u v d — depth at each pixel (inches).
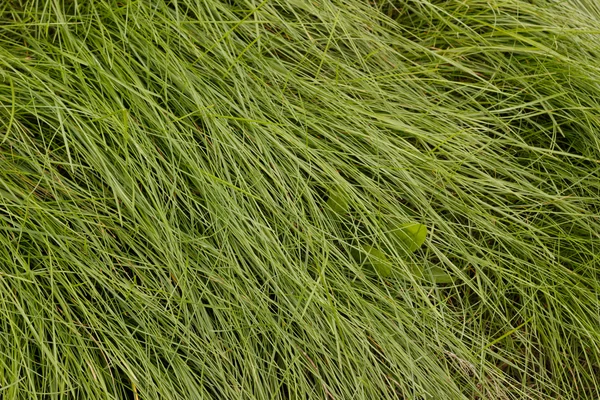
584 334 56.1
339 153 52.2
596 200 57.9
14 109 49.4
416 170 54.2
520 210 57.3
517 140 59.0
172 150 49.1
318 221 51.3
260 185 50.1
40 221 47.7
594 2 66.2
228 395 48.9
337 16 53.4
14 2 56.7
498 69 58.7
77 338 46.7
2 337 45.8
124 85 48.5
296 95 55.2
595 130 59.0
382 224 52.4
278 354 51.4
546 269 55.8
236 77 53.5
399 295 53.1
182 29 52.1
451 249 55.7
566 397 57.7
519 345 57.1
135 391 45.2
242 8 56.5
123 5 54.2
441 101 56.5
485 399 52.1
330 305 48.4
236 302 49.6
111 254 47.8
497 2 59.9
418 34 61.4
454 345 53.8
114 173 49.2
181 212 49.4
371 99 56.5
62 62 50.8
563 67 59.0
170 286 48.8
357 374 50.4
